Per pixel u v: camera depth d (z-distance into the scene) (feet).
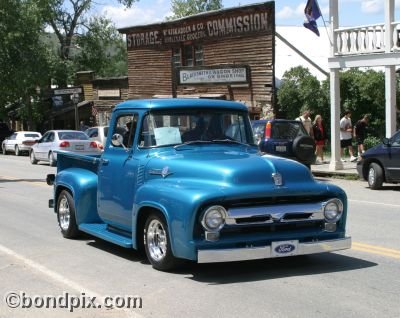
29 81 138.00
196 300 19.36
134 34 112.06
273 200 21.31
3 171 75.51
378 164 52.24
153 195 22.34
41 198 47.32
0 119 153.48
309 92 90.43
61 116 144.77
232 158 22.86
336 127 66.18
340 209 22.39
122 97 121.80
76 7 169.37
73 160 31.50
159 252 23.07
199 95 97.66
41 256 26.45
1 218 37.42
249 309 18.31
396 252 26.21
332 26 65.87
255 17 86.99
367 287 20.58
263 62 86.63
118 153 26.14
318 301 19.01
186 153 24.12
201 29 96.78
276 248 21.17
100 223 29.32
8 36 134.51
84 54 173.68
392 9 60.54
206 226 20.39
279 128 57.47
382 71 92.27
